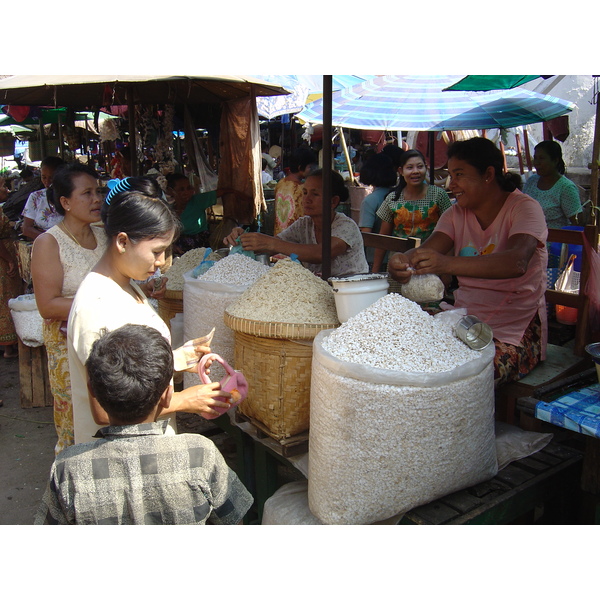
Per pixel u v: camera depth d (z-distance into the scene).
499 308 2.34
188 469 1.36
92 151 10.43
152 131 5.69
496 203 2.34
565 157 6.61
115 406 1.30
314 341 1.86
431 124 4.74
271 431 2.15
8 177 11.58
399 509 1.71
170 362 1.35
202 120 6.79
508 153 7.61
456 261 2.04
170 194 5.48
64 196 2.34
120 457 1.32
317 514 1.80
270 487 2.32
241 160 5.68
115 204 1.64
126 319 1.61
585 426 1.68
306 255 2.84
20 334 4.09
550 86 5.48
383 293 2.02
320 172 2.99
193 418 3.68
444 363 1.68
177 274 3.20
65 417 2.52
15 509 2.96
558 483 2.05
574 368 2.43
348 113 4.76
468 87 4.09
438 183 7.23
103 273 1.72
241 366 2.24
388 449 1.65
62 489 1.32
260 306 2.13
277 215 5.35
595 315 2.51
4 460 3.48
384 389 1.61
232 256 2.79
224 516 1.44
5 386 4.63
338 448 1.68
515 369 2.25
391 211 4.38
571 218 4.77
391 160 4.70
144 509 1.34
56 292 2.37
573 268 3.61
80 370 1.66
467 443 1.73
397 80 4.97
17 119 8.62
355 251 3.01
